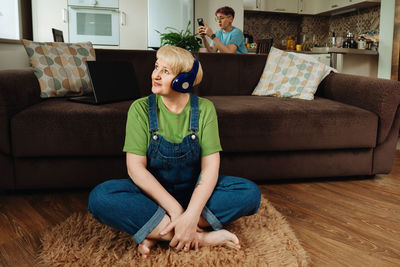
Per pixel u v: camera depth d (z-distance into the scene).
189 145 1.16
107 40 4.55
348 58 4.50
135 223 1.09
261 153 1.94
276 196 1.81
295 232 1.41
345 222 1.51
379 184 2.03
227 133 1.84
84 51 2.35
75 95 2.24
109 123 1.73
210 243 1.16
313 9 5.72
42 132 1.67
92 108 1.79
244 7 5.36
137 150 1.15
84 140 1.71
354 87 2.18
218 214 1.17
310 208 1.66
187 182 1.22
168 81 1.08
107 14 4.49
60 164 1.75
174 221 1.07
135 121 1.16
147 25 4.64
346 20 5.54
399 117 2.02
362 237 1.38
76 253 1.16
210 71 2.56
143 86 2.48
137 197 1.11
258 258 1.12
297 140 1.91
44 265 1.14
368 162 2.05
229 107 1.94
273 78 2.55
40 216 1.53
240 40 3.36
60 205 1.65
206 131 1.18
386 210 1.65
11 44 2.59
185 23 4.71
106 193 1.10
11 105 1.68
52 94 2.12
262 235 1.28
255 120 1.86
